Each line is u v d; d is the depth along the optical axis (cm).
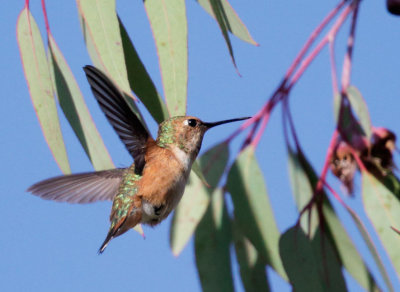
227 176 895
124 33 729
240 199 886
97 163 727
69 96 732
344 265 885
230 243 904
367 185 841
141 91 721
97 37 679
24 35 721
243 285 895
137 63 723
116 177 727
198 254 902
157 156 718
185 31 698
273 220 883
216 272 895
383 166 855
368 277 878
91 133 732
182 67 693
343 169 880
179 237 885
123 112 651
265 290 893
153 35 701
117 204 712
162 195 710
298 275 799
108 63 670
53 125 706
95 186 718
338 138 895
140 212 709
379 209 826
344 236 890
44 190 689
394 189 840
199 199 895
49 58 727
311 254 808
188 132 726
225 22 744
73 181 708
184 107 689
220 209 910
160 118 727
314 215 897
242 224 880
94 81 623
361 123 870
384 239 811
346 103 878
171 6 703
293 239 814
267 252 870
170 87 692
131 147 693
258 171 896
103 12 683
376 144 862
